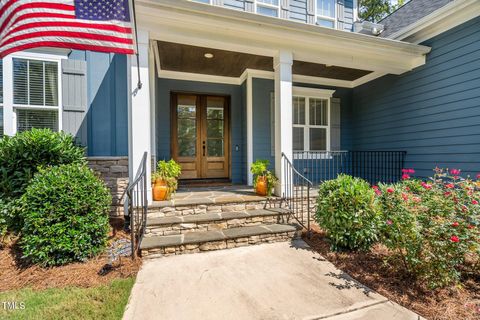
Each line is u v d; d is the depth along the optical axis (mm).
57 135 3568
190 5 3398
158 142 5660
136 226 3451
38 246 2662
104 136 4207
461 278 2570
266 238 3510
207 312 2076
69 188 2836
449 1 4637
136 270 2705
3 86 3721
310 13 6102
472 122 4125
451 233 2295
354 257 3047
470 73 4152
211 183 6012
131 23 2877
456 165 4375
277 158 4500
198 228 3506
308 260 3029
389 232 2568
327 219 3289
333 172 6707
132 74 3508
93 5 2766
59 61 3977
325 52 4621
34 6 2686
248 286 2465
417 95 5121
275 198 4215
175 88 5773
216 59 4945
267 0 5719
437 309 2115
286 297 2291
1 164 3186
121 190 4176
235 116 6219
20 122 3873
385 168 5914
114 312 2021
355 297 2297
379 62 5035
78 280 2473
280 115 4367
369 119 6434
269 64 5270
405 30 5109
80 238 2785
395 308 2145
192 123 6250
